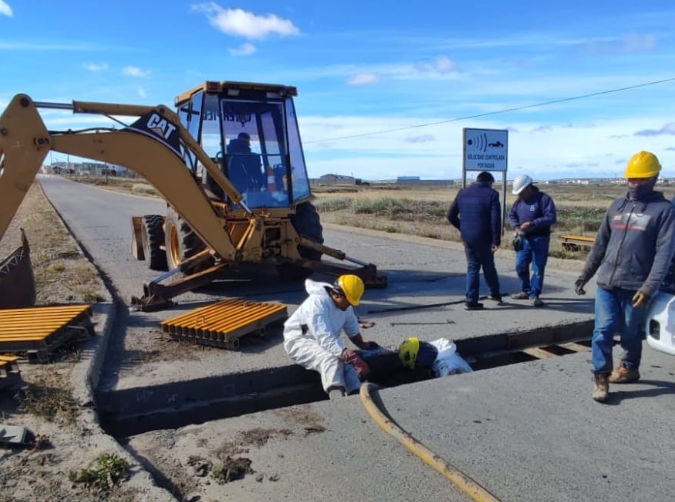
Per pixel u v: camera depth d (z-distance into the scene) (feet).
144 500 10.77
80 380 15.85
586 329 23.73
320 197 125.08
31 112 22.25
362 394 15.98
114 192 168.25
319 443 13.39
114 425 15.93
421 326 22.80
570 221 72.69
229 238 26.68
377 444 13.30
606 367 15.39
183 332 20.49
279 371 18.21
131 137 24.02
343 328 19.19
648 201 14.67
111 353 19.39
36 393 14.97
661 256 14.25
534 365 18.75
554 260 37.99
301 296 28.48
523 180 25.82
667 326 15.06
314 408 15.44
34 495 10.89
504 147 50.11
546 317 24.11
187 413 16.78
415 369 20.18
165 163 24.84
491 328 22.43
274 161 28.99
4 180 22.24
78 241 50.26
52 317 19.44
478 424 14.33
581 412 14.98
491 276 25.79
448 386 16.89
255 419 14.79
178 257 32.14
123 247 46.65
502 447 13.12
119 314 24.70
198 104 29.22
